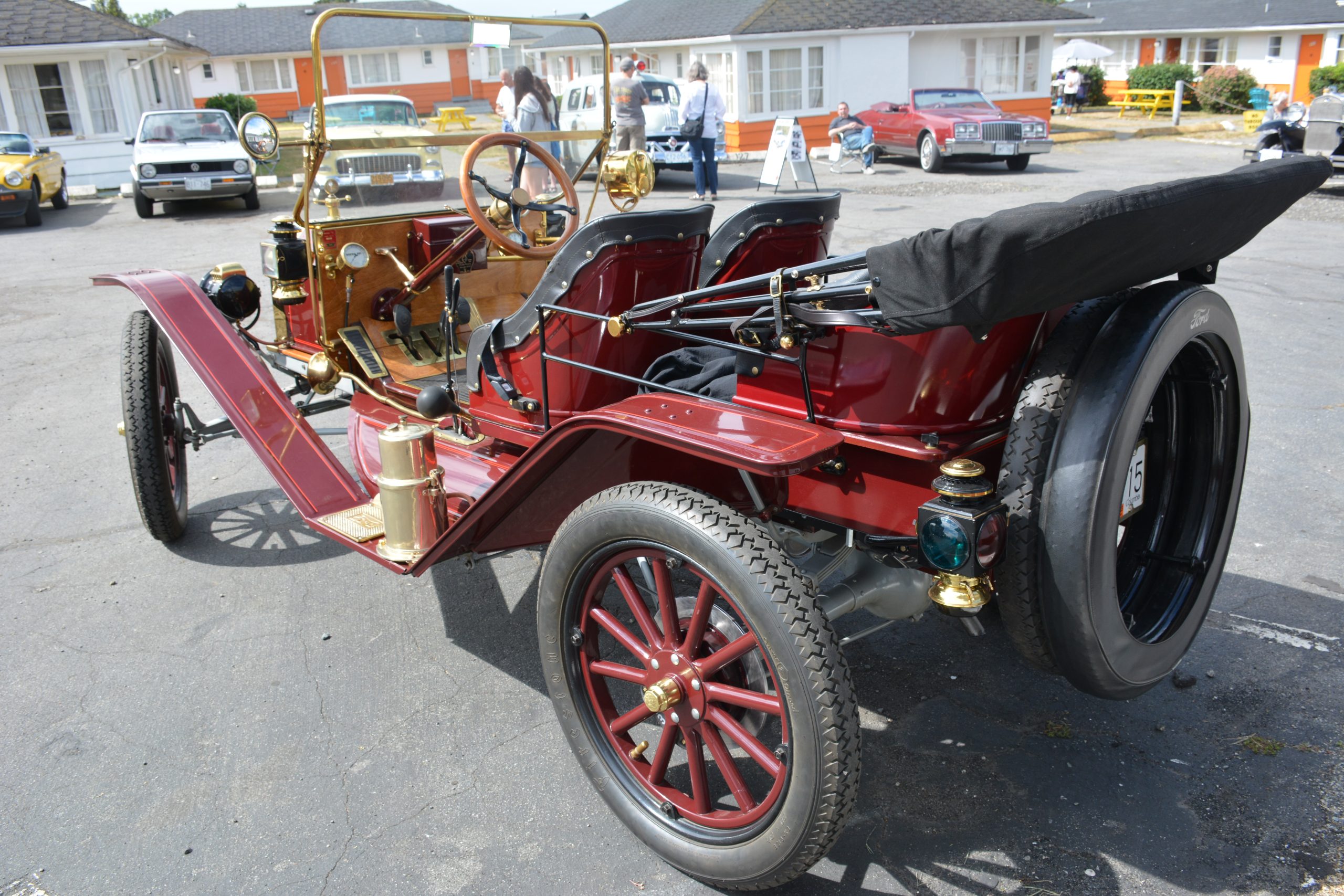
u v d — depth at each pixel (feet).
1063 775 8.75
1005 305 5.92
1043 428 6.69
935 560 6.47
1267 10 105.29
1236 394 8.02
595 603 7.93
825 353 7.23
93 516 15.28
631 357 9.65
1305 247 31.91
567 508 8.81
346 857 8.16
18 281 33.30
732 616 7.60
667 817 7.79
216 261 35.17
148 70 74.95
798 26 64.59
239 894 7.80
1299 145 46.75
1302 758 8.81
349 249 12.24
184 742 9.70
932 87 72.08
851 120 59.00
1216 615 11.21
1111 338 6.72
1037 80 74.69
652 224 8.92
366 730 9.84
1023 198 43.09
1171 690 9.89
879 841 8.07
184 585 12.94
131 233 43.45
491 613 12.07
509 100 12.70
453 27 11.86
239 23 145.38
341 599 12.50
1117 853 7.81
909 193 46.19
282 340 14.17
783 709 6.56
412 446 9.27
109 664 11.11
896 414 7.07
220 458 17.66
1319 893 7.34
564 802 8.77
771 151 48.91
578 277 8.97
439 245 12.80
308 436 11.50
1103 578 6.70
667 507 6.91
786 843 6.73
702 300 7.83
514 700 10.29
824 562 8.60
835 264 6.73
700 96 46.19
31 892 7.86
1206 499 8.39
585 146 13.32
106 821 8.64
